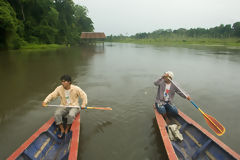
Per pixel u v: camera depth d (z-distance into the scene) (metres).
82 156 2.99
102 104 5.14
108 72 9.76
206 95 6.00
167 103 3.96
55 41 35.66
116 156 3.01
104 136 3.55
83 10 56.31
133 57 17.31
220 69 10.61
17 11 28.64
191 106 5.03
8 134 3.59
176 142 3.23
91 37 44.91
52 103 5.16
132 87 6.85
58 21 36.66
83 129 3.79
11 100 5.44
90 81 7.76
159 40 73.06
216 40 57.19
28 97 5.71
